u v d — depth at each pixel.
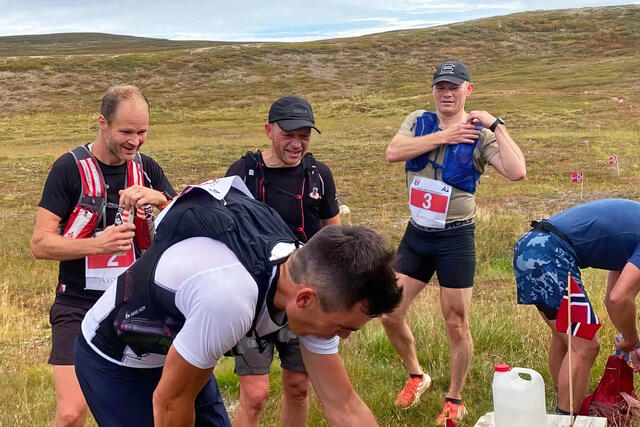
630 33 78.94
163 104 58.69
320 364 2.88
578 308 3.88
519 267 4.36
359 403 2.94
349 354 6.01
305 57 75.81
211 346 2.41
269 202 4.25
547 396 5.11
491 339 6.13
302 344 2.88
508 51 77.94
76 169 3.79
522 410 3.49
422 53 78.19
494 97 45.59
